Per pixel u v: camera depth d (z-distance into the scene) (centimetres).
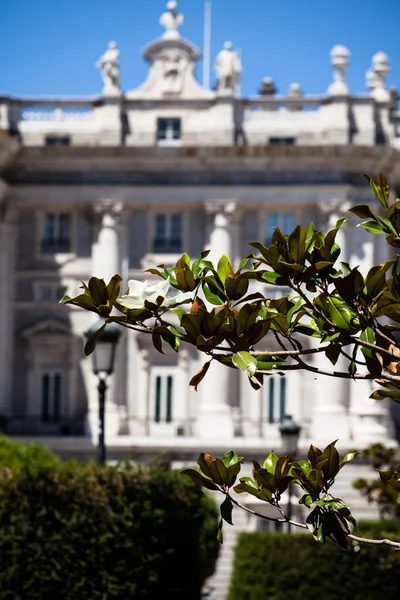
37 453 5003
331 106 8412
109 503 3177
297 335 7969
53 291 8456
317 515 1510
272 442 8050
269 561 4359
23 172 8469
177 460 8075
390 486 1520
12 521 3130
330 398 8162
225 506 1524
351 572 4194
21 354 8419
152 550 3189
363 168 8375
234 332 1399
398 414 8519
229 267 1431
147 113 8469
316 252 1405
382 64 8550
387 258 8419
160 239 8481
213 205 8400
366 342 1415
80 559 3144
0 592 3108
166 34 8506
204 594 4725
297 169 8388
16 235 8488
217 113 8438
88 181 8431
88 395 8350
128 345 8319
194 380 1430
